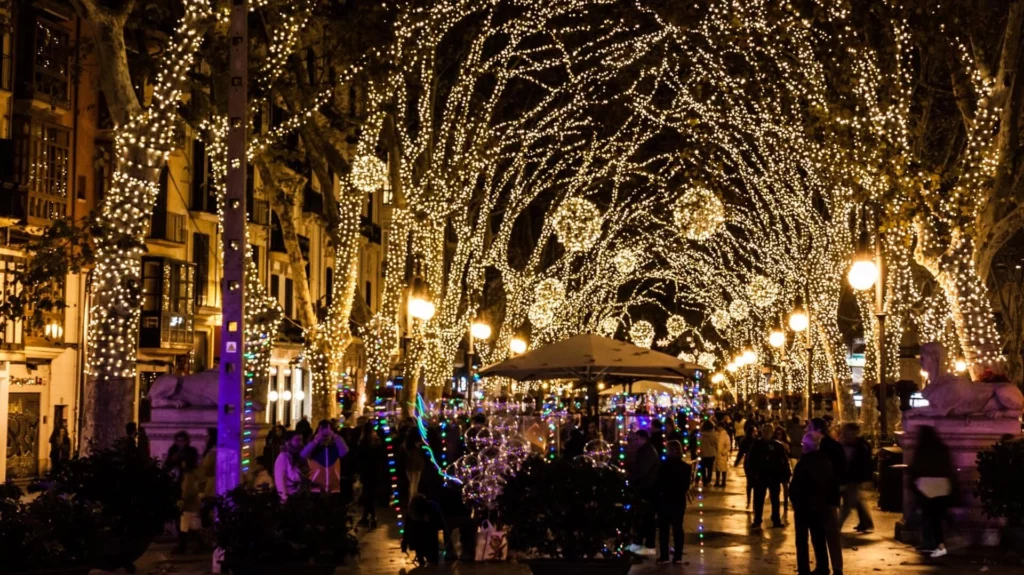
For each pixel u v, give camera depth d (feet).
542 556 41.45
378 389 114.93
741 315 181.88
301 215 176.24
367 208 214.48
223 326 48.21
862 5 87.40
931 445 58.54
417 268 118.32
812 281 129.70
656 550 62.59
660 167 166.61
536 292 137.08
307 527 40.19
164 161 70.69
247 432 52.60
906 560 57.11
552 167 163.43
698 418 137.08
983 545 60.59
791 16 88.33
